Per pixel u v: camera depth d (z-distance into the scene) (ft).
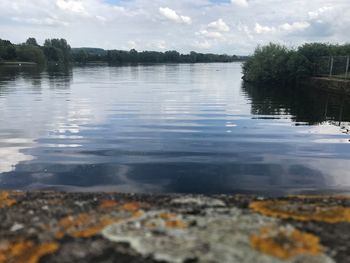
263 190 25.84
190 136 44.68
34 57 437.58
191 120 57.57
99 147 38.50
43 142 40.81
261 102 85.30
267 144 40.55
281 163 32.78
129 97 93.97
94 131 47.57
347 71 116.88
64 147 38.45
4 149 37.47
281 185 26.89
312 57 140.15
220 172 29.96
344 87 100.32
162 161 33.12
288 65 142.51
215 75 232.32
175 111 68.13
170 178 28.37
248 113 66.54
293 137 44.65
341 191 25.61
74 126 51.29
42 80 164.14
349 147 39.37
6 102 80.74
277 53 151.12
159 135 45.19
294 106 78.02
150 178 28.32
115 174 29.27
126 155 35.24
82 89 119.03
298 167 31.58
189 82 160.97
